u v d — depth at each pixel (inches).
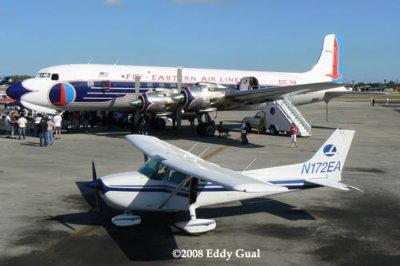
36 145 1088.8
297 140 1254.3
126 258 390.0
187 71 1398.9
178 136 1309.1
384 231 473.7
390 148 1118.4
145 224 483.8
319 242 436.8
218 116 2442.2
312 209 554.3
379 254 407.2
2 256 389.1
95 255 395.5
